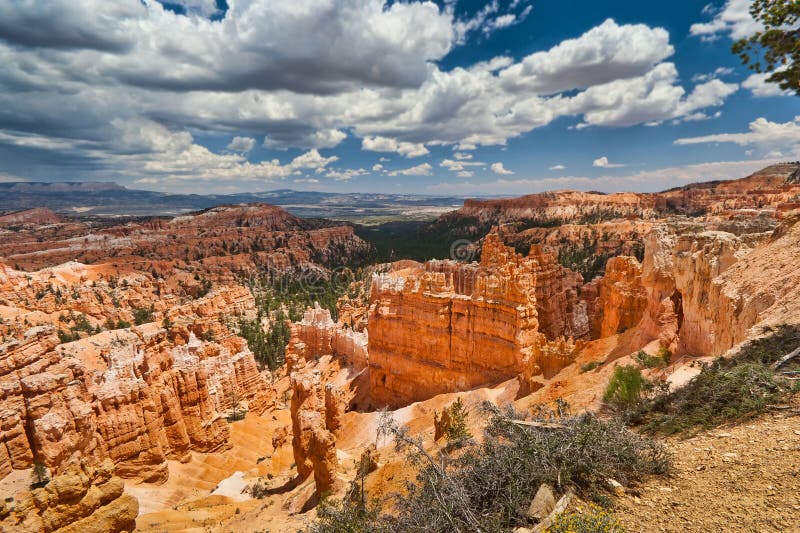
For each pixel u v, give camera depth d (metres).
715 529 8.18
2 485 19.94
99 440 39.06
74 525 19.33
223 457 51.44
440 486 10.48
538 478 10.09
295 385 52.28
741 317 21.27
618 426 11.66
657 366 25.62
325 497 25.67
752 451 10.39
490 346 49.25
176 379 50.16
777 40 15.48
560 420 12.55
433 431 36.66
